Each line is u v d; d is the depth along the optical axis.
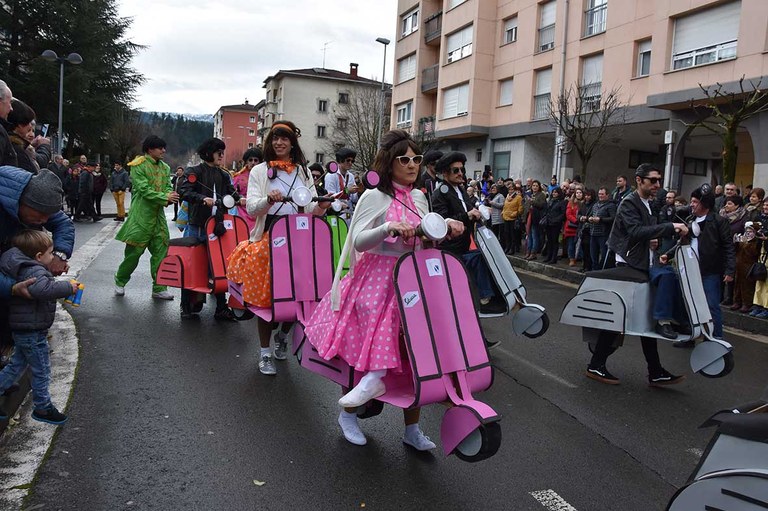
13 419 3.87
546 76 22.30
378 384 3.25
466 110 26.06
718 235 6.71
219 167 7.04
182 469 3.38
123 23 39.47
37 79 32.50
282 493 3.18
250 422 4.06
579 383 5.29
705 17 15.49
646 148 22.73
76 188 18.70
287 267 4.70
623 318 5.09
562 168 20.72
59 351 5.31
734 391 5.30
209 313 7.08
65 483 3.17
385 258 3.40
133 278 8.92
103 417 4.01
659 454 3.89
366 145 33.97
